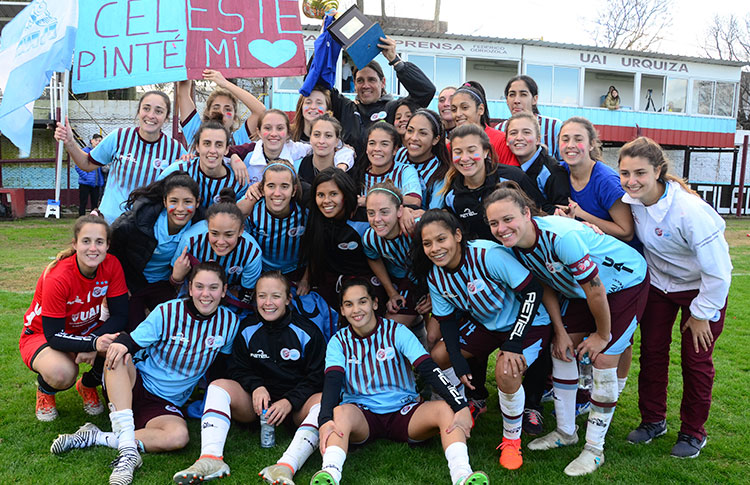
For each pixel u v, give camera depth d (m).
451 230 3.27
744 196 25.50
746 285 8.70
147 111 4.59
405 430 3.42
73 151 4.73
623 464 3.29
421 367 3.38
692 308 3.32
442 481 3.05
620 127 21.23
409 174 4.19
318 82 5.04
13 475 3.04
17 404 3.97
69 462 3.19
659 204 3.29
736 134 24.06
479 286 3.33
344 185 3.80
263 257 4.23
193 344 3.57
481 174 3.71
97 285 3.64
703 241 3.18
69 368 3.58
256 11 5.64
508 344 3.23
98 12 5.45
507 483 3.06
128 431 3.18
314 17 5.13
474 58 19.62
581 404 4.07
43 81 5.43
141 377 3.57
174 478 2.93
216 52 5.53
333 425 3.15
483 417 4.02
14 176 18.53
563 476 3.15
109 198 4.79
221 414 3.29
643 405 3.68
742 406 4.14
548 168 3.87
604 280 3.28
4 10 16.50
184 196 3.70
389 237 3.83
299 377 3.65
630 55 21.20
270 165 3.83
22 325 5.72
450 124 4.93
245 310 3.98
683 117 21.97
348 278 3.94
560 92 20.78
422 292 4.12
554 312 3.47
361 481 3.07
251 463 3.25
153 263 3.97
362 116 5.57
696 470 3.22
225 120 5.38
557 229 3.12
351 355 3.51
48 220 15.48
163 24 5.45
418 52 18.94
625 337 3.29
